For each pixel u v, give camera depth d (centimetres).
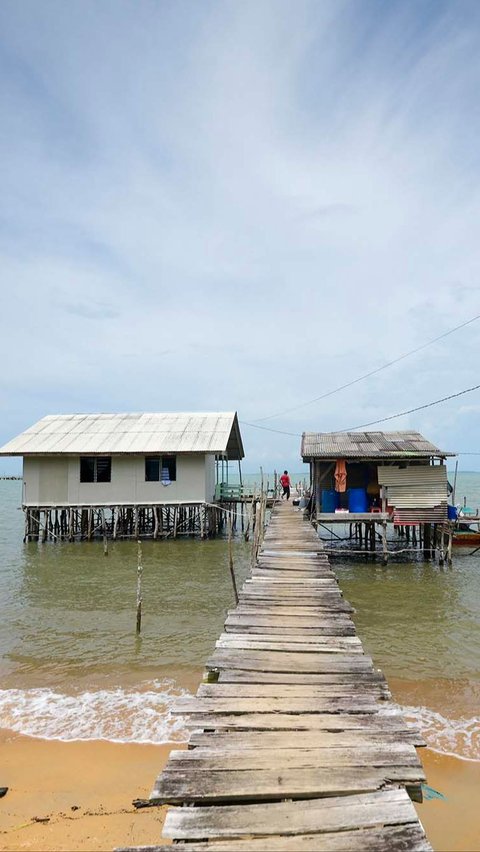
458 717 917
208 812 397
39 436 2880
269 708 566
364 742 495
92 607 1639
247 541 2795
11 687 1059
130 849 363
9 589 1886
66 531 2902
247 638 805
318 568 1285
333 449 2206
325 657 727
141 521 3025
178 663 1175
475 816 654
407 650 1260
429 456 2092
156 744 834
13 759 796
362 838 370
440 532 2384
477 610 1598
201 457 2730
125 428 2975
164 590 1830
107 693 1024
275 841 368
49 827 636
